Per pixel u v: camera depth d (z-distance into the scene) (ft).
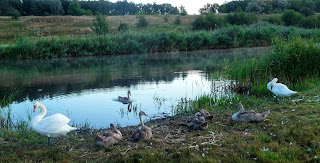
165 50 151.94
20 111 43.88
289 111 32.65
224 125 30.07
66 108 44.78
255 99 42.09
